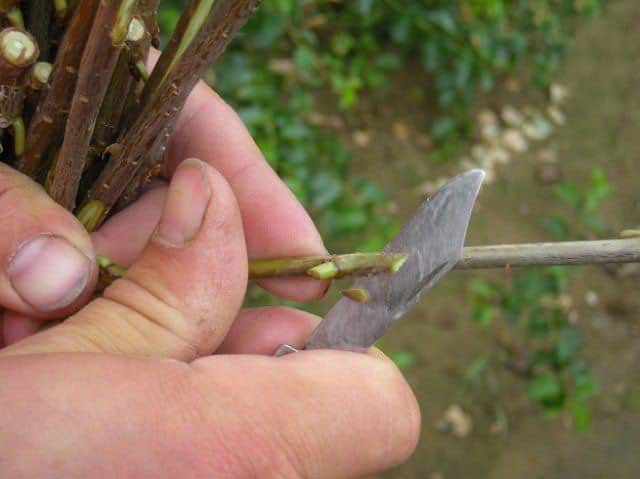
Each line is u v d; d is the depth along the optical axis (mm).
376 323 137
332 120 484
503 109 539
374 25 505
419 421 135
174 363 114
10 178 144
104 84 122
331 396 121
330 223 399
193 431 108
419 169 486
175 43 131
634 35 609
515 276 424
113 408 105
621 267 474
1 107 135
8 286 139
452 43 486
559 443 406
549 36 555
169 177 180
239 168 172
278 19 399
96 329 123
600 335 452
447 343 423
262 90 390
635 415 426
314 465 119
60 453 100
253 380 117
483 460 392
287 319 159
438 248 129
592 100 567
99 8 112
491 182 500
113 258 164
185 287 127
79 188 159
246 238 167
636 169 531
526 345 430
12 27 124
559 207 499
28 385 103
